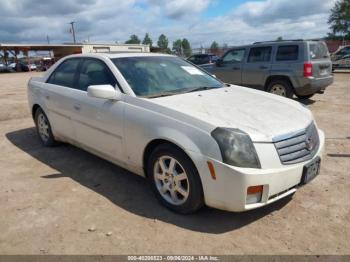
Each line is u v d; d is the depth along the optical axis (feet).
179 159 10.50
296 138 10.50
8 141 20.13
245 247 9.37
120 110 12.34
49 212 11.41
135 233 10.10
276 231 10.09
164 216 11.02
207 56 67.62
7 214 11.35
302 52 28.40
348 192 12.44
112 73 13.32
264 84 31.04
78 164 15.72
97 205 11.82
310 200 11.88
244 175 9.34
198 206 10.56
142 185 13.38
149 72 13.80
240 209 9.62
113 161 13.53
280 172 9.77
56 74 17.01
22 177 14.42
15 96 42.78
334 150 17.16
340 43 130.31
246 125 10.18
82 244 9.62
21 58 203.00
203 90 13.74
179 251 9.25
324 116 25.54
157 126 10.99
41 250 9.40
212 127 9.91
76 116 14.75
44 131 18.29
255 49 31.68
